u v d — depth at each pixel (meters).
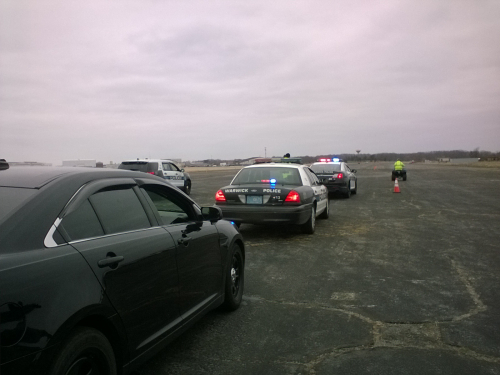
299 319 4.74
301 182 9.72
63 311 2.34
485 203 16.00
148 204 3.62
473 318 4.73
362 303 5.24
